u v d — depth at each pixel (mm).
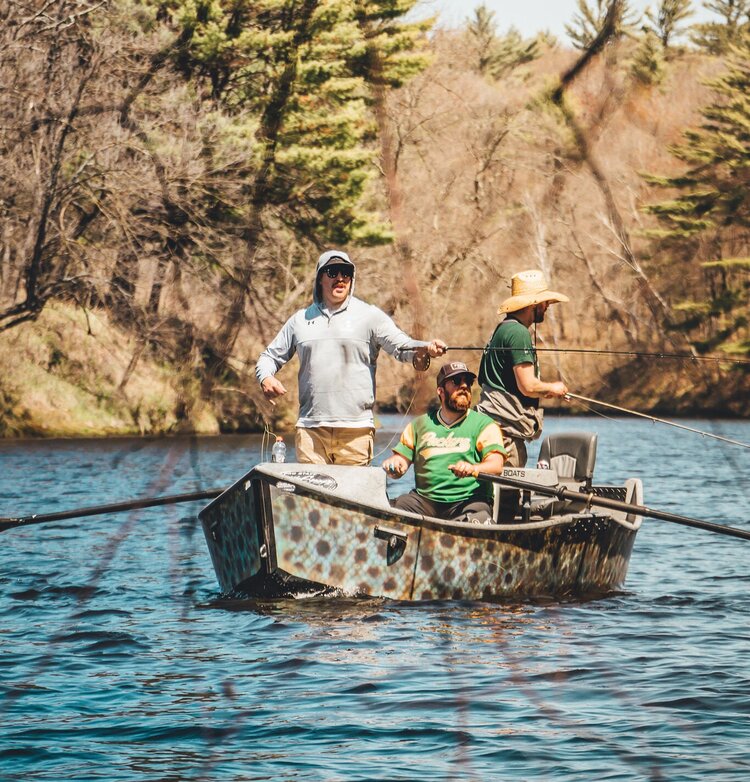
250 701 4480
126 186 21969
